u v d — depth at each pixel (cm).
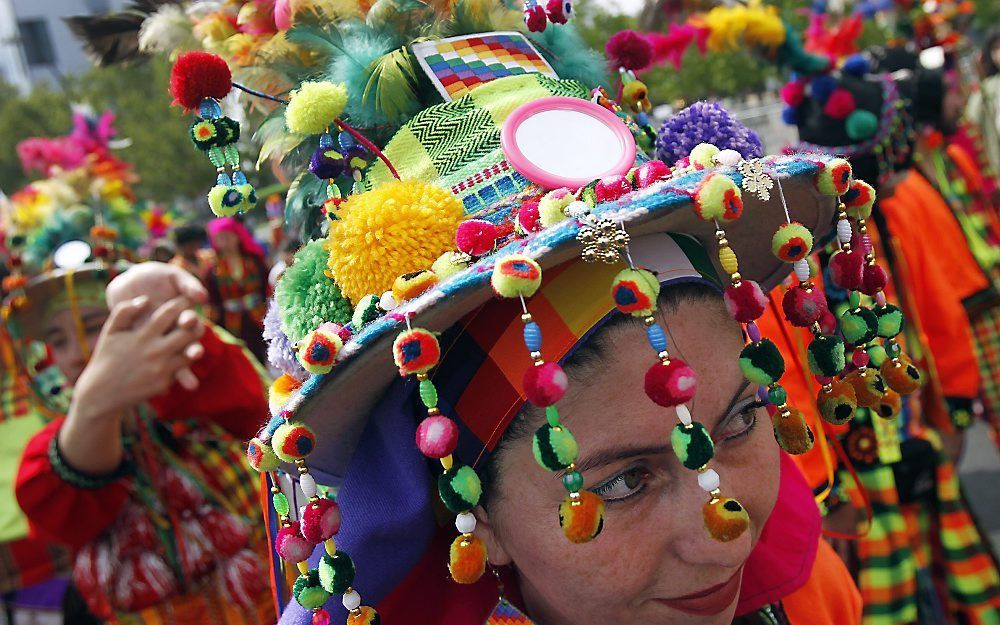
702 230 104
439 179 104
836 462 207
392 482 107
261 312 588
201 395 217
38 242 237
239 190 103
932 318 252
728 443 102
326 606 112
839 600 149
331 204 103
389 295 92
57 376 253
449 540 119
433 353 86
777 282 129
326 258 104
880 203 255
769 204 107
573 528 87
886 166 255
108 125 281
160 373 188
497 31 117
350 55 113
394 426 106
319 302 103
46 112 1931
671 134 114
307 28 114
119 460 206
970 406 255
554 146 101
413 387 106
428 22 116
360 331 93
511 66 111
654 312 93
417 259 95
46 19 2531
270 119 118
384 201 95
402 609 117
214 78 102
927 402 259
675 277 97
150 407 214
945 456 247
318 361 91
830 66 257
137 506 213
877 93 253
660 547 97
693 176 88
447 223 96
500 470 100
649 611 100
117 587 210
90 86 1606
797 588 133
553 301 95
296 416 97
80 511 206
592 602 99
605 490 97
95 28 138
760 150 119
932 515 250
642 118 123
